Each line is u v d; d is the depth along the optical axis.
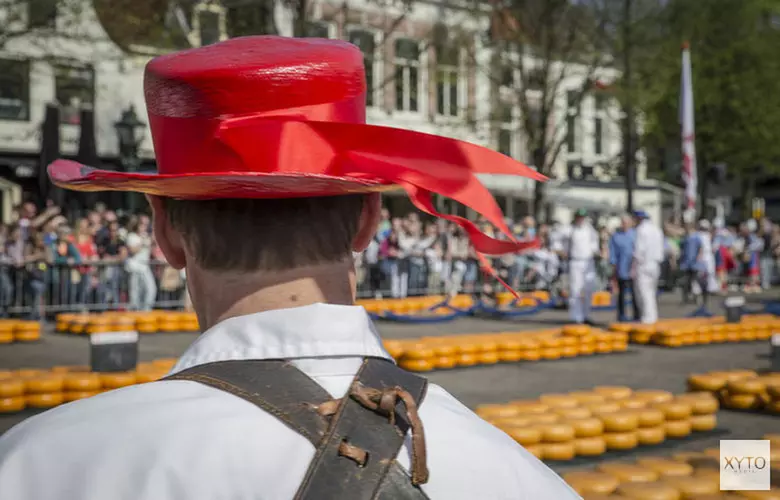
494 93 29.95
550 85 25.92
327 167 1.00
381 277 18.62
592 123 35.50
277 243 1.04
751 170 39.53
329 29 26.31
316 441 0.90
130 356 8.15
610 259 15.66
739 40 34.38
